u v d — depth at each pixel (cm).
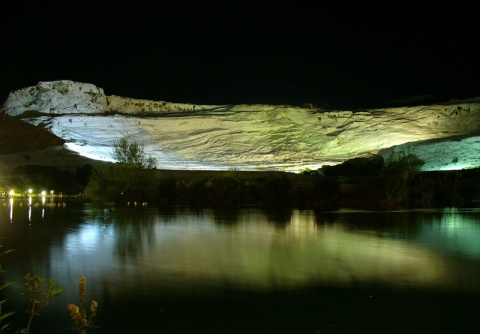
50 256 1748
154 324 1042
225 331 1004
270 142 13925
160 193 5209
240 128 14738
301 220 3038
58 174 7831
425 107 15462
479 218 3142
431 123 14750
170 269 1531
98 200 5294
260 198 5041
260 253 1806
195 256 1744
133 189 5159
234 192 4991
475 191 5109
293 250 1866
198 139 13950
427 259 1678
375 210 3906
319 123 15125
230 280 1393
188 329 1008
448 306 1148
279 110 15550
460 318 1070
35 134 11738
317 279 1400
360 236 2253
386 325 1034
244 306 1159
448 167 8581
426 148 9838
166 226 2714
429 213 3559
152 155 12331
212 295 1242
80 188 7431
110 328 1016
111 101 16300
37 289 616
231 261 1656
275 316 1091
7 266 1570
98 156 10606
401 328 1016
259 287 1322
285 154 12862
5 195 6431
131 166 5234
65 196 6725
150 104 16612
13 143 11169
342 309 1134
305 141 13912
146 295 1245
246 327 1029
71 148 10925
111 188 5119
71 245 2003
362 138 13850
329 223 2841
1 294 1252
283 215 3438
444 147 9631
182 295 1242
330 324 1041
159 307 1152
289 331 1005
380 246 1953
